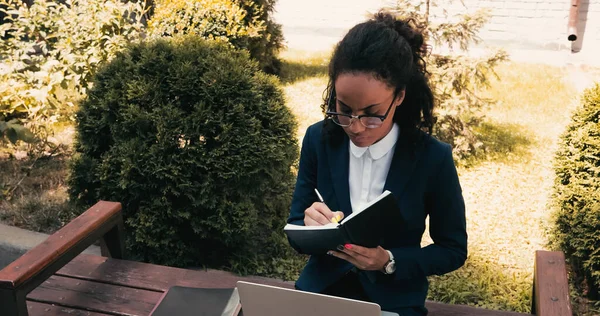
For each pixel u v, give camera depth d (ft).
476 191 16.70
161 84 12.67
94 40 19.99
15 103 18.71
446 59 18.11
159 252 12.62
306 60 28.99
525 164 18.24
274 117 12.88
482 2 30.81
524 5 30.60
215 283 9.65
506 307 12.05
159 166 11.93
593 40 30.35
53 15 20.99
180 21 21.16
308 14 34.58
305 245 6.48
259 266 13.10
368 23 6.30
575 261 12.60
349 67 6.01
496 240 14.43
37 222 14.96
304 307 6.27
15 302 7.77
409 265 6.85
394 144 6.89
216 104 12.41
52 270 8.47
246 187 12.64
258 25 22.95
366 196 7.04
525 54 30.22
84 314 8.97
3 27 20.90
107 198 12.60
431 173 6.81
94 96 12.94
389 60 5.98
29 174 17.43
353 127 6.25
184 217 12.42
